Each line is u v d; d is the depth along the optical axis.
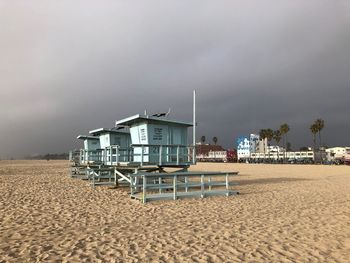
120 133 22.84
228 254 6.31
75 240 7.24
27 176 26.97
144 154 16.33
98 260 5.92
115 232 8.00
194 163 18.28
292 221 9.36
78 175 25.97
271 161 84.94
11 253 6.30
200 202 12.99
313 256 6.23
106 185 19.48
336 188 18.22
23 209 10.95
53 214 10.22
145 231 8.11
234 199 13.86
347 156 68.44
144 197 12.81
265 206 12.01
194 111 18.53
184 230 8.23
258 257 6.15
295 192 16.33
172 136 17.92
